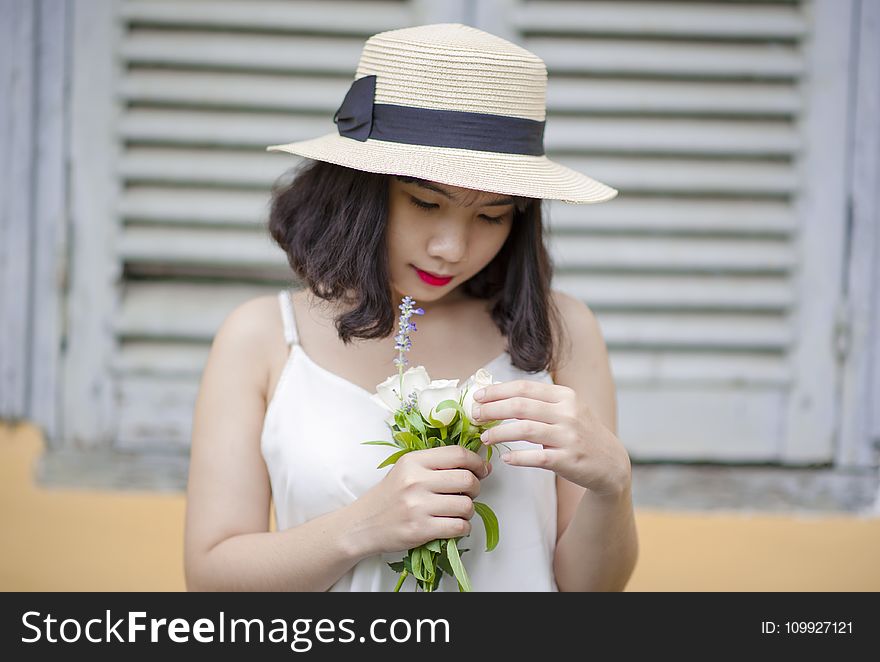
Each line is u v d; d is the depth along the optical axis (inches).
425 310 71.2
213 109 127.8
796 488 131.5
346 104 67.4
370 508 61.1
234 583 64.1
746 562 119.7
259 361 69.0
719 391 132.3
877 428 131.9
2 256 128.5
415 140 64.1
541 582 67.2
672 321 131.8
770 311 132.0
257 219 128.8
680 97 127.9
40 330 129.5
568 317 73.2
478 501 67.0
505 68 63.9
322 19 126.0
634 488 130.9
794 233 130.6
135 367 130.0
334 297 67.6
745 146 128.8
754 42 128.3
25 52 126.2
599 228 130.3
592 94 127.6
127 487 129.3
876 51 128.1
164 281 130.9
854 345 131.0
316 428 66.4
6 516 122.4
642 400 132.3
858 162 129.4
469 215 63.1
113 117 127.3
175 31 126.6
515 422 59.5
